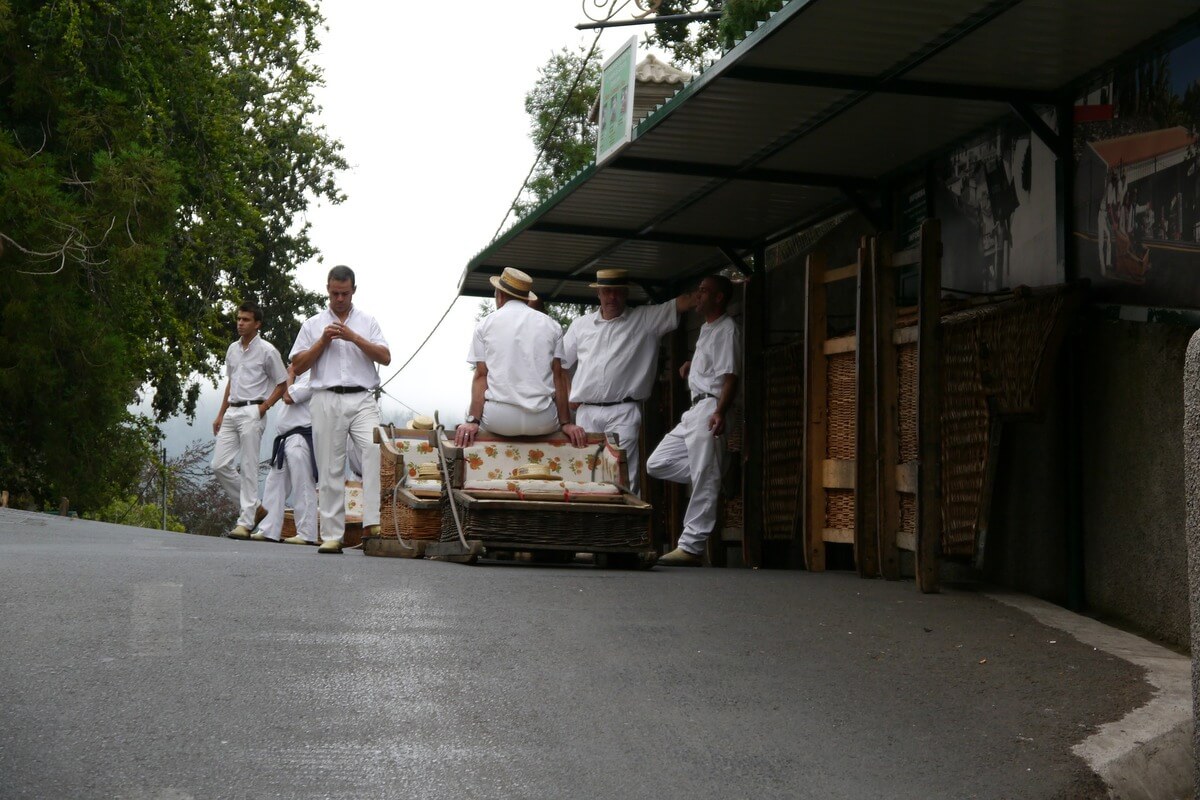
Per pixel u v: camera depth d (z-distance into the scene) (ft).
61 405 84.28
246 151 106.93
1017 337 28.04
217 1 104.88
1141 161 26.50
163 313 99.86
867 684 19.70
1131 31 25.91
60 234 80.07
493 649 20.51
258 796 13.53
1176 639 24.59
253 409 48.65
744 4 50.03
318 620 21.95
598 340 44.06
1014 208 31.14
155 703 16.42
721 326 40.09
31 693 16.47
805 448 34.45
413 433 38.34
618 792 14.48
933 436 28.35
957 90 29.35
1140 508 25.89
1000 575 30.53
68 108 83.76
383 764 14.78
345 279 38.55
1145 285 26.27
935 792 15.17
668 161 36.24
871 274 31.09
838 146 34.35
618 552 32.86
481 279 53.52
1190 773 16.39
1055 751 16.69
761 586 28.55
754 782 15.14
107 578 25.11
